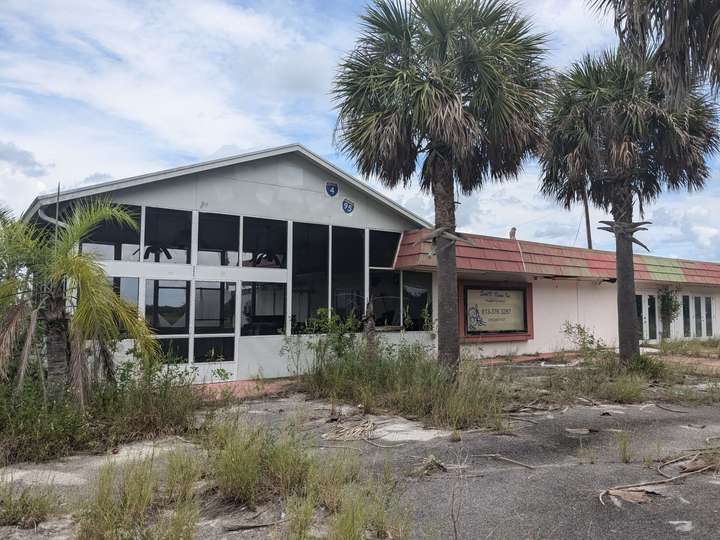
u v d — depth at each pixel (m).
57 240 7.62
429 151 10.29
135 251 10.92
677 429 7.29
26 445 5.96
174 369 8.55
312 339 12.96
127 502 4.11
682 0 6.19
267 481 4.83
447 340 10.09
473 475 5.25
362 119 9.88
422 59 9.88
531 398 9.31
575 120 12.38
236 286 12.14
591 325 20.41
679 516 4.16
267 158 12.73
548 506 4.39
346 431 7.16
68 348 7.19
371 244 14.40
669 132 11.84
